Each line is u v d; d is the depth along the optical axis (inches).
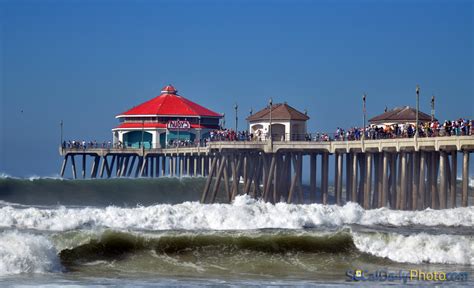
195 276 2422.5
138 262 2559.1
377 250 2687.0
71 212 3031.5
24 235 2529.5
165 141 7564.0
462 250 2677.2
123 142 7445.9
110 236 2642.7
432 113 4350.4
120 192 5324.8
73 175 7037.4
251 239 2682.1
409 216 3213.6
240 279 2386.8
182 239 2662.4
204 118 7790.4
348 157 4313.5
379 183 4106.8
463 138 3464.6
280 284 2306.8
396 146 3828.7
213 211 3061.0
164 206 3139.8
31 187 5118.1
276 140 4751.5
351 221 3152.1
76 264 2516.0
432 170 3814.0
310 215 3085.6
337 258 2637.8
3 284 2220.7
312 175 4456.2
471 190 5324.8
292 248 2677.2
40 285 2223.2
